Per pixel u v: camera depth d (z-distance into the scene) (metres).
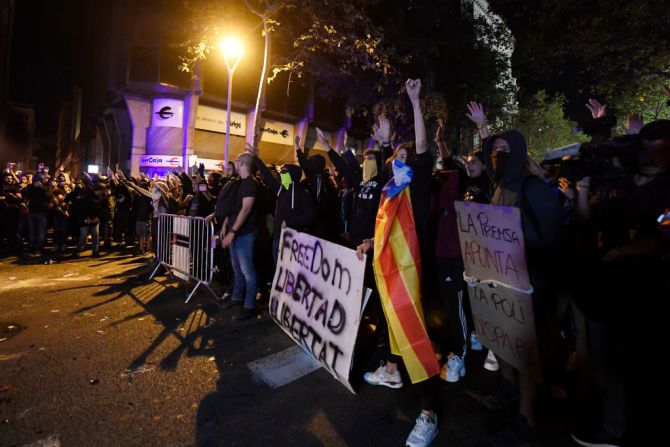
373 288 3.19
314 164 4.99
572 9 9.23
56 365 3.33
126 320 4.46
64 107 36.03
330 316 2.92
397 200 2.56
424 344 2.45
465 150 20.50
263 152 24.06
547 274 2.37
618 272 2.25
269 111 23.16
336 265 2.96
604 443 2.27
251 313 4.64
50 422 2.54
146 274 6.83
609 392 2.30
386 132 3.39
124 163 21.83
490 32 18.58
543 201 2.28
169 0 18.48
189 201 6.78
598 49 9.16
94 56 28.88
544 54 10.20
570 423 2.59
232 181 4.82
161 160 20.11
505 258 2.35
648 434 2.22
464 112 18.73
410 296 2.50
